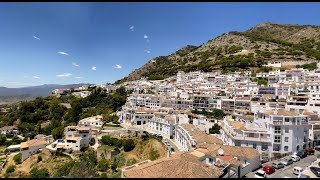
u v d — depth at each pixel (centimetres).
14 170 10175
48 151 11312
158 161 5319
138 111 15012
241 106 13838
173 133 11962
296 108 10894
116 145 11562
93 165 9462
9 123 19162
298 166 6369
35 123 18438
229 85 19638
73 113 18462
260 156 6819
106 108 19662
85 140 12169
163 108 15550
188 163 5100
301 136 7656
